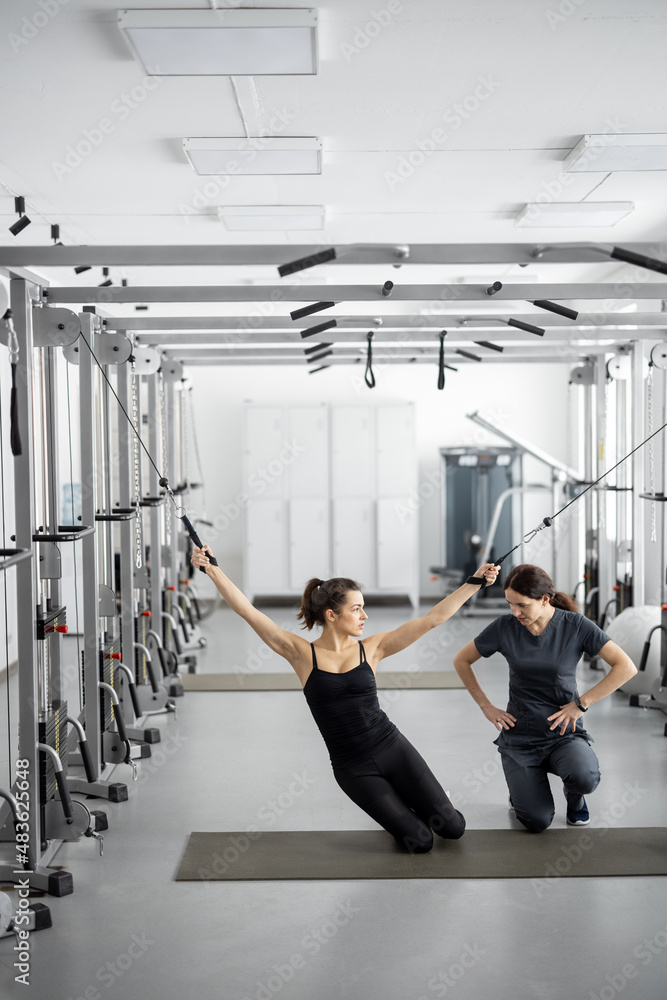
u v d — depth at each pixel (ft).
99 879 10.96
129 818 12.90
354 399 32.63
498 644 12.19
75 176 15.64
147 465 25.89
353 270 23.13
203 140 13.74
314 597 11.26
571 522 30.91
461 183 16.38
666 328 17.72
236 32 9.98
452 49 10.82
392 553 31.14
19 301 10.49
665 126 13.50
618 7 9.80
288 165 14.88
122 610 16.81
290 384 32.83
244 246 9.39
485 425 27.99
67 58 10.95
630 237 20.63
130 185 16.16
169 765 15.24
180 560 25.94
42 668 11.49
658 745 16.06
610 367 20.33
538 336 17.83
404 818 11.30
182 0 9.58
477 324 19.58
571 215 18.53
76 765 14.84
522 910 10.05
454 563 30.96
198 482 33.06
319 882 10.77
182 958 9.12
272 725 17.67
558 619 11.98
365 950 9.24
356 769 11.33
